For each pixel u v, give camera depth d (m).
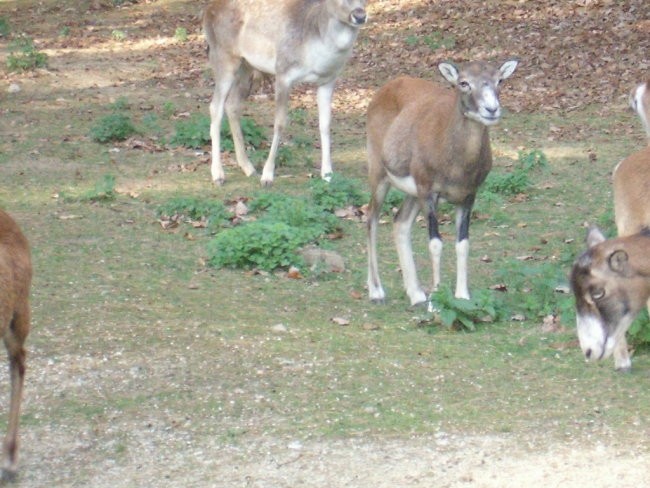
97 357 10.68
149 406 9.67
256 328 11.51
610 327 9.16
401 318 11.98
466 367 10.47
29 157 18.55
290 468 8.52
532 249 14.21
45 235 14.74
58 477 8.46
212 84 23.92
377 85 23.72
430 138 11.68
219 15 17.67
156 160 18.66
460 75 11.31
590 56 24.41
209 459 8.71
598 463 8.51
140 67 25.12
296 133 20.52
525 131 20.17
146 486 8.30
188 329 11.43
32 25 29.05
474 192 11.86
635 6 27.05
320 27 16.91
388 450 8.79
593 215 15.61
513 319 11.79
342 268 13.63
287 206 15.18
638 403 9.58
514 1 28.39
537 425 9.19
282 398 9.80
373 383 10.11
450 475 8.36
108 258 13.87
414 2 29.22
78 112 21.47
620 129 20.16
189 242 14.66
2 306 7.93
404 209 12.45
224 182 17.47
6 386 10.05
